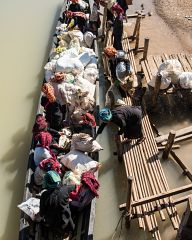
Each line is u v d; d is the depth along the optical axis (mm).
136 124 8555
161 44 13359
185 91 10328
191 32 14023
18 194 8641
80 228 7230
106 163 9344
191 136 9609
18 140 9875
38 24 14453
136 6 15602
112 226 8055
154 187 8125
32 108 10836
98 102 9984
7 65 12398
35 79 11867
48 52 13039
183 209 8148
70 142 8656
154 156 8820
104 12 12883
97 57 11375
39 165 7664
